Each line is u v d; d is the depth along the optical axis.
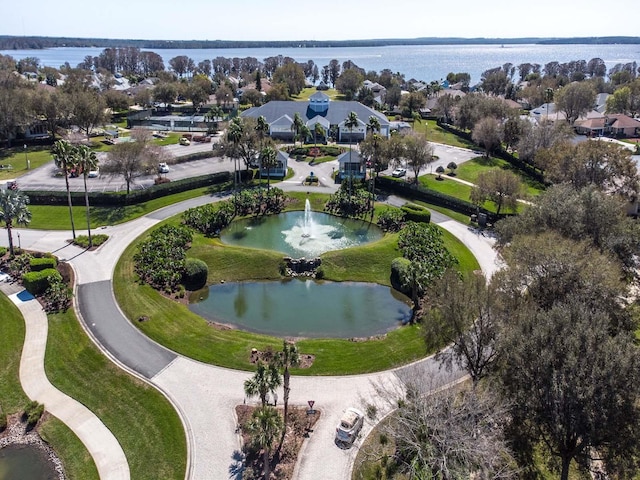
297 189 83.88
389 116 163.38
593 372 24.59
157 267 54.41
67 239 62.88
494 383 30.81
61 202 74.06
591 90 133.75
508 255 42.34
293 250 62.44
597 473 28.78
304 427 33.56
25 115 106.31
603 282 35.03
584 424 24.70
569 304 31.16
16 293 50.16
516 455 29.59
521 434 29.84
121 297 49.91
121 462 30.95
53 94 115.00
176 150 109.12
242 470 30.06
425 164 94.56
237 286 55.44
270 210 76.12
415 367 40.28
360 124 119.56
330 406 35.69
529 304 34.91
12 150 104.94
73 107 113.00
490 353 38.50
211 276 56.50
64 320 45.81
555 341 27.17
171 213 72.31
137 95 161.62
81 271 54.84
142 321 46.00
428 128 146.38
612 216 46.34
